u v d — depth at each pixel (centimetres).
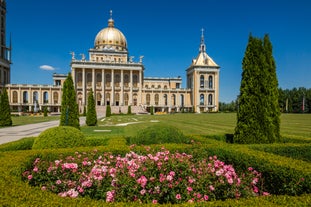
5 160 861
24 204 480
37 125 4162
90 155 1038
